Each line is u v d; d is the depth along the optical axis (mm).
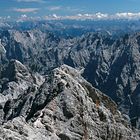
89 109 57594
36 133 48406
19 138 44469
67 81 59938
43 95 59438
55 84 60062
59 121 53750
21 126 47625
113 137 56844
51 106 54906
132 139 58781
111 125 57562
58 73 62062
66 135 51531
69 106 55500
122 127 59438
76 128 53656
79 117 55000
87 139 53250
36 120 51844
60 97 56500
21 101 71875
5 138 43531
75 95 57594
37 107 58406
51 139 49344
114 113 63000
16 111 70188
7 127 46781
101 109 58844
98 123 56750
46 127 51469
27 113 61312
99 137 55375
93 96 62031
